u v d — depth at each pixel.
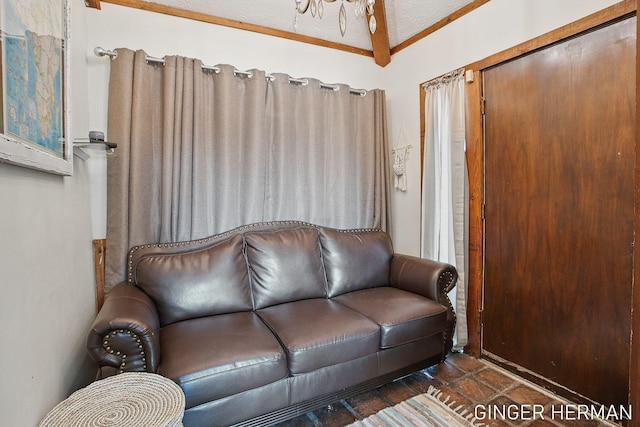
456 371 2.12
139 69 2.02
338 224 2.75
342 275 2.38
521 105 2.03
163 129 2.09
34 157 0.94
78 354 1.49
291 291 2.18
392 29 2.79
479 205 2.28
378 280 2.51
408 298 2.12
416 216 2.82
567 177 1.81
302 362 1.55
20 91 0.88
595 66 1.68
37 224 1.04
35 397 0.97
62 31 1.24
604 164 1.66
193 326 1.73
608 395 1.65
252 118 2.37
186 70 2.14
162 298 1.82
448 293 2.31
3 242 0.81
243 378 1.41
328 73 2.83
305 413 1.61
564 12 1.79
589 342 1.73
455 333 2.37
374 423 1.61
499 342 2.20
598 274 1.69
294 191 2.58
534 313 1.99
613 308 1.64
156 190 2.10
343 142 2.75
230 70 2.28
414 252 2.85
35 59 0.98
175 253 2.04
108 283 1.95
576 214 1.78
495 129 2.19
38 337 1.02
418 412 1.69
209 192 2.25
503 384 1.96
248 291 2.09
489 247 2.25
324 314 1.88
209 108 2.27
